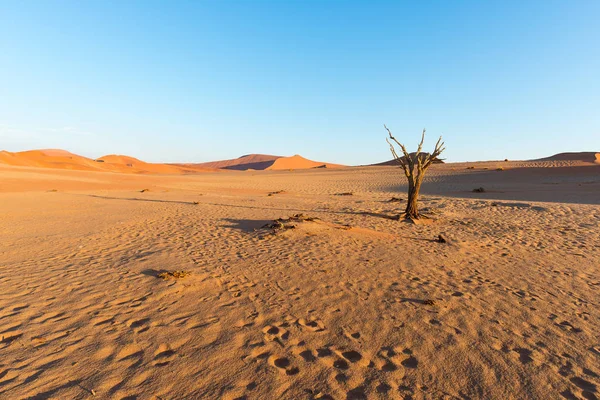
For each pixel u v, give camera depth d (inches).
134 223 456.8
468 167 2043.6
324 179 1846.7
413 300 199.8
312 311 182.4
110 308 181.8
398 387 120.0
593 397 116.5
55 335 151.4
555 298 206.5
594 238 388.5
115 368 127.3
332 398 113.3
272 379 122.6
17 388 114.6
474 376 127.3
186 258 282.2
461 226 467.5
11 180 1171.9
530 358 139.6
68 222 464.4
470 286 225.9
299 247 324.2
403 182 1520.7
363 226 450.6
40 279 226.8
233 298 198.8
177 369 127.4
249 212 575.8
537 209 609.6
